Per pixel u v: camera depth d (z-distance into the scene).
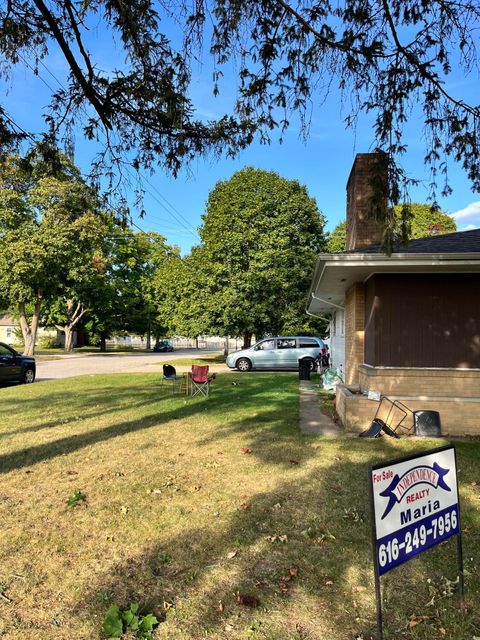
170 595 3.18
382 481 2.53
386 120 4.46
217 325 24.91
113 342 72.88
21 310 32.31
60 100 5.34
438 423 7.72
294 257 25.92
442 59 4.56
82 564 3.58
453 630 2.81
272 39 4.48
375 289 8.28
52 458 6.39
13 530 4.16
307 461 6.20
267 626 2.84
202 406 10.81
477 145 4.81
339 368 14.33
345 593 3.19
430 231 29.14
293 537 4.01
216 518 4.39
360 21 4.37
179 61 4.70
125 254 43.75
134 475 5.66
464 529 4.13
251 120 5.09
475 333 8.07
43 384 15.64
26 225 28.12
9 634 2.77
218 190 27.20
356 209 11.67
